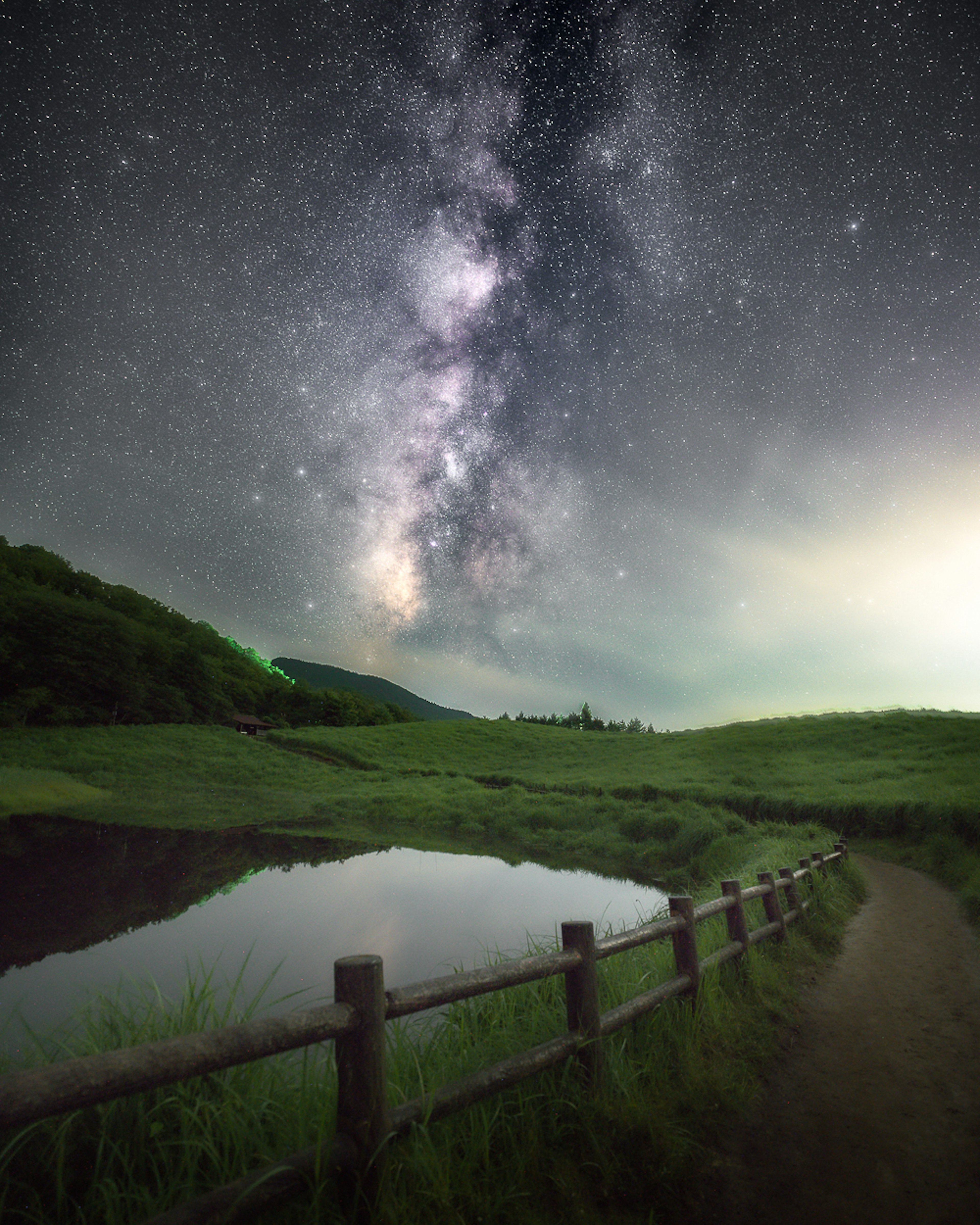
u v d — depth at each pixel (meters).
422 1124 2.57
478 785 41.50
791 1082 4.14
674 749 50.88
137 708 67.12
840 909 9.12
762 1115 3.72
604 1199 2.86
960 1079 4.16
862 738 40.88
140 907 12.05
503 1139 3.00
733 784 30.31
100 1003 4.12
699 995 4.53
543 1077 3.31
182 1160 2.65
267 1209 2.05
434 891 13.82
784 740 44.78
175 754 48.66
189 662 82.06
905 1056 4.53
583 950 3.48
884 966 6.75
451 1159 2.71
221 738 58.38
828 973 6.50
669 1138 3.21
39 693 58.22
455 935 9.91
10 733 49.56
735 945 5.48
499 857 19.47
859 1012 5.40
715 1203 2.94
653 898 13.20
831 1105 3.83
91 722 61.06
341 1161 2.23
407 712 124.88
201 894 13.41
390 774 48.91
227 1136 2.71
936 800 17.86
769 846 15.37
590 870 17.25
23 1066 3.63
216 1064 1.90
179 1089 2.88
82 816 26.92
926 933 8.15
